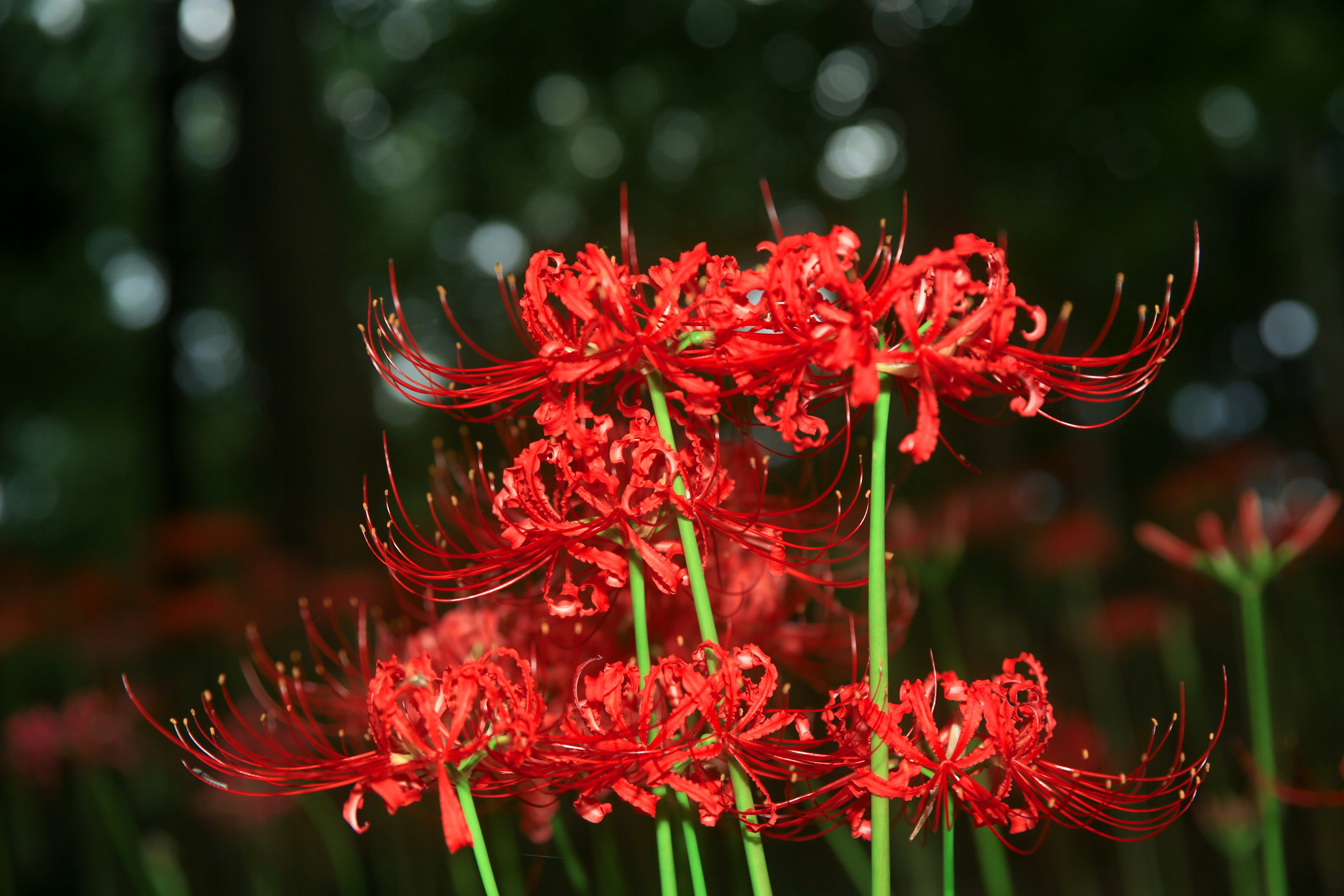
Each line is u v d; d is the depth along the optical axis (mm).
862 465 1377
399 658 1963
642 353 1363
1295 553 2572
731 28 14203
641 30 13773
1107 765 4297
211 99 14570
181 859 5062
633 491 1365
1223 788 4547
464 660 1873
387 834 4453
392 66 15336
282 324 9336
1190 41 10656
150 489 11344
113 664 5758
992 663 5992
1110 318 1413
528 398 1510
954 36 12156
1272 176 14906
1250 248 15492
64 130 11430
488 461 2217
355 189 17141
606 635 1812
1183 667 5117
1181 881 5195
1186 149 11445
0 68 11305
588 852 3439
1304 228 13609
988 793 1331
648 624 1787
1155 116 11312
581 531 1390
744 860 2432
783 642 1936
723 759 1395
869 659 1294
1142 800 1405
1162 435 16328
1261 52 10336
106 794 4297
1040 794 1380
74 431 20047
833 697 1320
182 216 11305
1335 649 6141
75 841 5574
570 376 1364
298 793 1342
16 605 5578
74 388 17156
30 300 15297
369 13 14906
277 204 9562
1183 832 5492
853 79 14570
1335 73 10109
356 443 9242
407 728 1294
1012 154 12586
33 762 4176
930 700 1349
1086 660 5715
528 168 16438
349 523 8398
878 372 1311
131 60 15250
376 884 4785
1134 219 12062
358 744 1883
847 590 2320
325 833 4398
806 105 14883
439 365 1556
